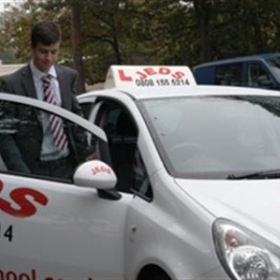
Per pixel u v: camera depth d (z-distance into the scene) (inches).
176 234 146.7
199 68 588.7
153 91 192.9
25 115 182.4
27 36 1219.2
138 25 1053.8
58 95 202.8
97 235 164.7
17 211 177.9
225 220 142.4
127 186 168.1
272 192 154.8
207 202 148.1
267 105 193.3
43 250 173.9
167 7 946.1
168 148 166.9
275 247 137.6
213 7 868.6
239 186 157.0
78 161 173.6
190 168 163.3
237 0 819.4
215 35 888.9
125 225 160.4
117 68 257.9
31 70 202.1
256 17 863.7
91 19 1058.7
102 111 195.3
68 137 176.9
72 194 170.6
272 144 180.1
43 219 173.8
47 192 174.1
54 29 198.4
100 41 1147.3
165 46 1025.5
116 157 179.0
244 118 185.0
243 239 138.6
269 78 517.7
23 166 181.5
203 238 141.9
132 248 156.9
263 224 142.6
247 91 201.3
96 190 167.0
